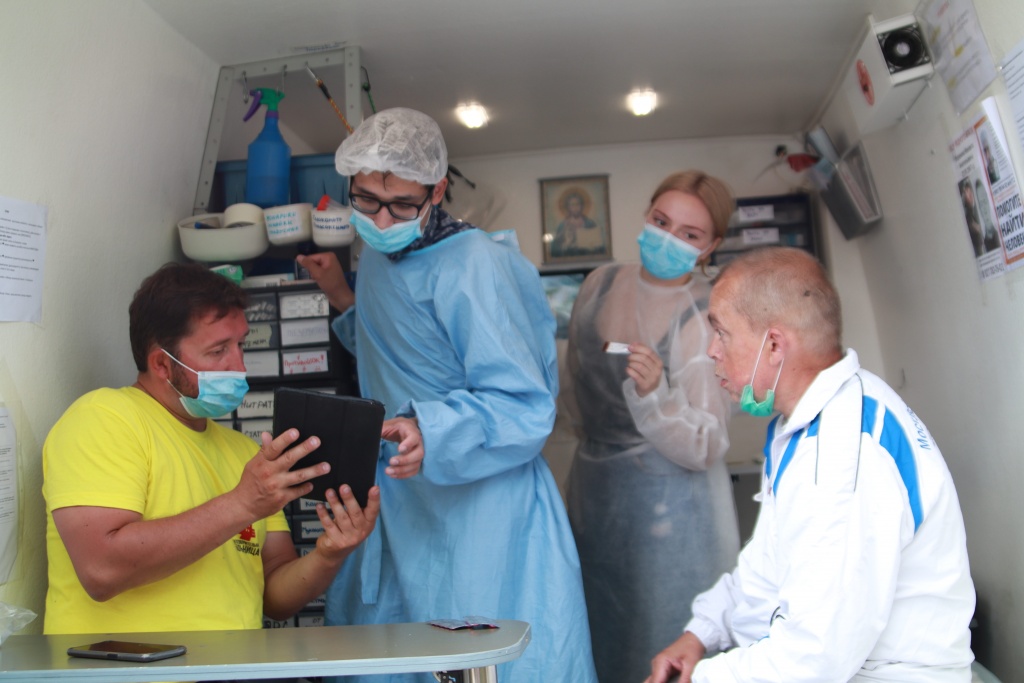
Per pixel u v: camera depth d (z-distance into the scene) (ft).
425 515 6.59
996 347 6.57
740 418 10.71
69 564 5.19
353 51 8.12
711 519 8.55
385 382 6.90
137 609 5.11
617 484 8.70
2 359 5.53
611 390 8.89
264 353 7.88
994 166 6.05
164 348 5.52
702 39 8.38
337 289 7.75
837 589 4.05
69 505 4.94
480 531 6.33
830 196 9.98
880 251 9.47
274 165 8.16
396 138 6.13
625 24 8.03
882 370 10.09
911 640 4.29
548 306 7.14
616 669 8.55
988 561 6.84
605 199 11.28
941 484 4.33
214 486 5.77
